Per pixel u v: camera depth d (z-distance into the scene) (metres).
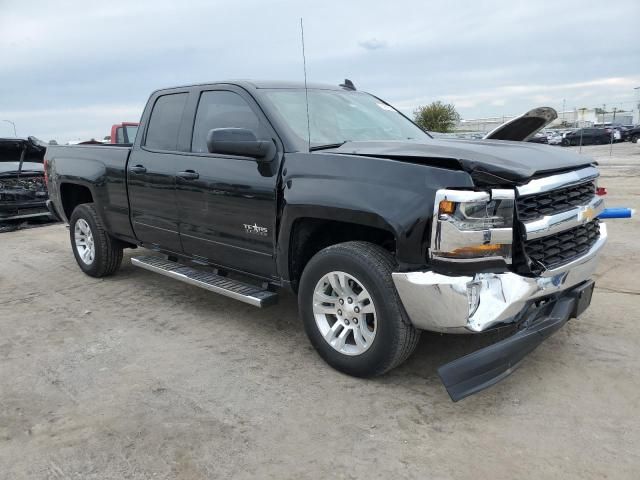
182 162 4.41
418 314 3.01
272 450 2.75
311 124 3.94
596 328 4.17
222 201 4.06
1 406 3.25
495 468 2.57
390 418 3.01
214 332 4.34
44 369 3.74
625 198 10.66
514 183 2.91
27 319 4.77
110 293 5.46
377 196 3.07
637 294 4.93
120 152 5.19
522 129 4.28
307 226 3.66
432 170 2.93
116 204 5.27
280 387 3.40
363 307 3.27
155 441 2.85
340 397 3.25
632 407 3.06
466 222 2.81
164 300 5.19
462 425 2.93
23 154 9.89
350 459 2.67
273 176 3.68
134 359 3.87
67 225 6.39
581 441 2.76
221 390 3.38
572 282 3.37
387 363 3.22
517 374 3.48
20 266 6.84
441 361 3.67
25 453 2.78
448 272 2.88
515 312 2.98
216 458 2.70
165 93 4.83
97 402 3.27
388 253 3.24
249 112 4.02
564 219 3.17
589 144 44.44
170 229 4.68
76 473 2.61
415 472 2.56
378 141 3.75
